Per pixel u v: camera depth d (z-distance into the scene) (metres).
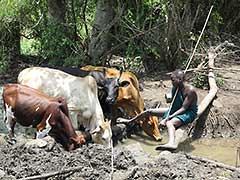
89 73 10.41
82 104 9.55
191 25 14.16
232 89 12.41
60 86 9.55
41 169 6.57
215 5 15.77
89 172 6.51
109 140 9.20
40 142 7.15
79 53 13.82
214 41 15.13
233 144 10.33
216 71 13.09
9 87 8.88
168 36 14.15
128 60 14.19
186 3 14.29
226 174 6.76
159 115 10.10
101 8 13.75
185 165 6.94
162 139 10.46
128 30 14.62
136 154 7.23
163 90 12.37
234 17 16.66
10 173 6.54
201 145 10.28
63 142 8.43
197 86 12.48
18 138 7.60
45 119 8.41
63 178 6.45
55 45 13.85
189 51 13.93
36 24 14.41
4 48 14.79
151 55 14.95
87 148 7.17
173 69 14.27
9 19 14.70
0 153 6.95
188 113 9.77
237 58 15.09
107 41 14.04
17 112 8.65
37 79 9.59
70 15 14.85
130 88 10.44
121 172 6.62
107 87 10.09
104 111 10.52
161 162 6.91
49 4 14.18
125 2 14.54
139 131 10.83
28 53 16.09
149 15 14.58
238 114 11.02
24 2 14.65
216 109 11.06
